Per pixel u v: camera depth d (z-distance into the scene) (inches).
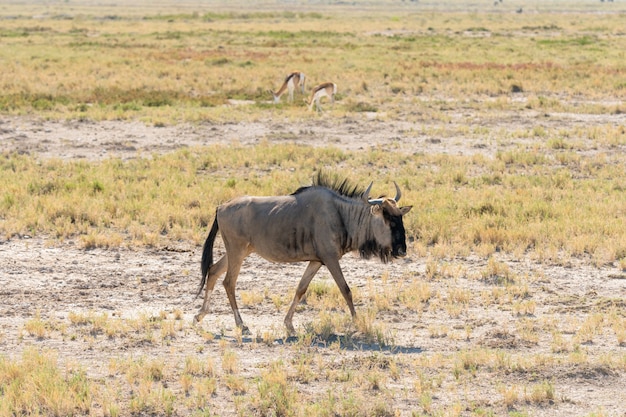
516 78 5738.2
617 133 3801.7
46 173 3036.4
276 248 1582.2
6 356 1425.9
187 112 4276.6
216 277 1648.6
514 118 4264.3
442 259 2103.8
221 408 1212.5
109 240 2196.1
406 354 1446.9
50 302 1776.6
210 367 1349.7
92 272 1995.6
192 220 2389.3
